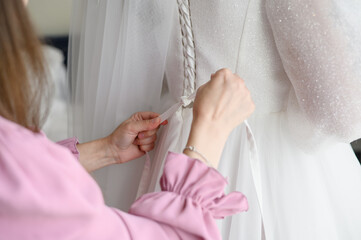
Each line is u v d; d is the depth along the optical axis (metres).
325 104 0.74
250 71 0.83
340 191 0.89
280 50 0.77
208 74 0.88
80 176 0.51
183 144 0.91
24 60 0.52
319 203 0.87
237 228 0.86
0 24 0.50
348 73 0.71
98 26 1.02
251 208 0.86
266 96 0.86
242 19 0.80
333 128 0.75
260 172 0.88
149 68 0.93
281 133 0.88
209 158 0.66
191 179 0.62
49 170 0.48
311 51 0.72
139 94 0.96
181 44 0.88
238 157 0.89
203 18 0.83
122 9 0.95
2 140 0.48
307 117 0.77
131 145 0.94
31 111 0.56
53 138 1.30
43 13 1.86
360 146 1.26
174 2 0.86
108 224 0.53
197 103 0.70
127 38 0.92
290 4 0.72
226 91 0.69
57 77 1.30
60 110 1.30
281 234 0.86
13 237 0.46
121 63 0.96
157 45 0.91
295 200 0.87
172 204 0.60
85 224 0.49
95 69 1.04
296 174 0.87
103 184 1.03
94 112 1.04
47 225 0.47
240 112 0.69
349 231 0.89
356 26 0.70
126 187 1.02
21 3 0.51
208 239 0.57
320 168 0.89
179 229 0.59
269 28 0.79
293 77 0.77
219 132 0.68
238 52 0.82
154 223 0.59
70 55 1.15
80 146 0.93
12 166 0.46
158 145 0.97
